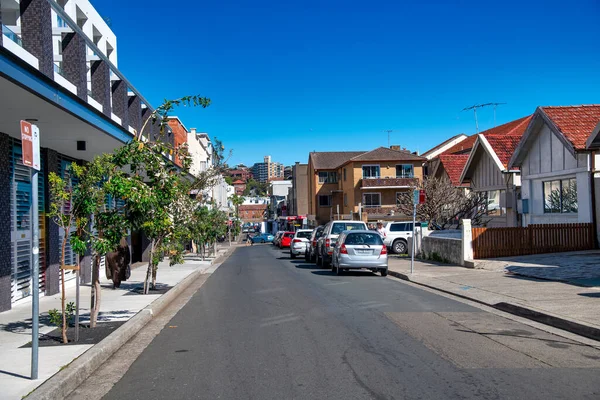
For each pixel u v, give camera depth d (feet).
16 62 24.07
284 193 361.51
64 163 50.98
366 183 175.11
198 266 75.05
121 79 47.32
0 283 34.65
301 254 107.14
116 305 36.63
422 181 97.81
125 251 34.76
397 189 177.47
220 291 47.78
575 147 60.39
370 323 29.86
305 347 24.59
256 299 41.11
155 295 42.06
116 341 25.30
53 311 26.16
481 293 39.27
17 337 26.21
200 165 164.04
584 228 62.08
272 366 21.54
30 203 41.45
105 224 27.07
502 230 61.62
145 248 85.56
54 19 46.91
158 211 31.07
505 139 87.86
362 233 59.72
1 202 35.04
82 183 25.66
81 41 36.45
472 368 20.62
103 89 41.42
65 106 30.37
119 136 43.04
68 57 35.76
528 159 74.33
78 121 34.40
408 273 55.67
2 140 35.42
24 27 29.68
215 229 94.79
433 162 161.58
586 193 62.03
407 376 19.72
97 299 28.60
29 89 25.71
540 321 29.86
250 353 23.76
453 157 115.14
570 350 23.32
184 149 42.09
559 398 17.04
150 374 20.95
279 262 89.20
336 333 27.43
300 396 17.79
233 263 89.86
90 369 21.26
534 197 73.77
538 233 61.98
